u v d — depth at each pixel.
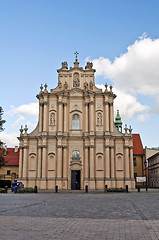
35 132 60.03
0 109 64.25
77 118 60.38
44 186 56.38
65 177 57.31
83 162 58.31
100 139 58.47
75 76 62.22
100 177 56.94
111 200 30.45
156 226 14.16
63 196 37.25
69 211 20.08
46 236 11.87
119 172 57.94
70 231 12.88
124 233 12.52
